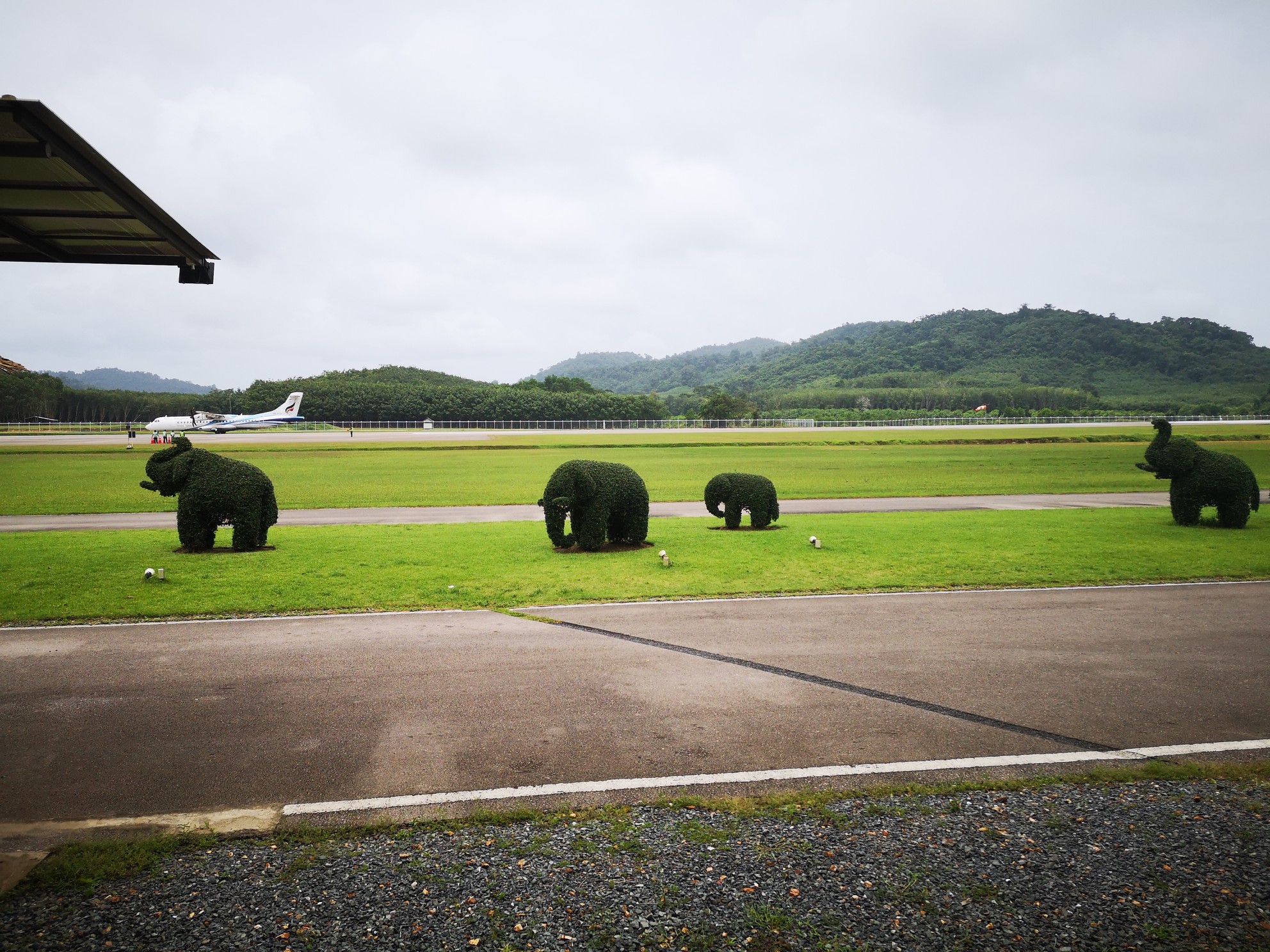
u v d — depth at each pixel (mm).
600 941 4348
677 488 37156
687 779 6223
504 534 20656
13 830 5492
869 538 19203
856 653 9719
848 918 4551
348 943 4324
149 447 65688
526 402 138625
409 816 5680
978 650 9820
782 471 46312
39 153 5473
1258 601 12500
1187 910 4602
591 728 7277
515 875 4961
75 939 4352
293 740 7008
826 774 6328
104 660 9375
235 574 14594
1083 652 9719
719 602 12531
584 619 11469
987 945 4309
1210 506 23000
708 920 4535
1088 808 5793
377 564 15711
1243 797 5957
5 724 7371
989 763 6520
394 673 8906
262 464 50938
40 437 79562
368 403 131125
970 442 74812
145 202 6469
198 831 5465
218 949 4266
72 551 17250
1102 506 28062
